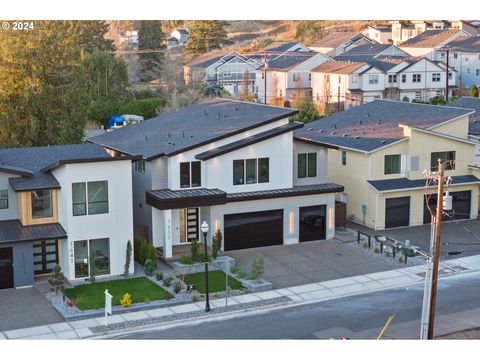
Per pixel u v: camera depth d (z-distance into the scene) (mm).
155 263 39406
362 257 42500
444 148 50188
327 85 101500
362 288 37562
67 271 37781
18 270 36562
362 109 59531
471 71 112625
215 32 140625
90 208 37750
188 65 111562
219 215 42906
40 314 33406
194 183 43281
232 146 43312
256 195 43344
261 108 48844
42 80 61156
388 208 48531
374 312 34219
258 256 42594
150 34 128375
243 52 142750
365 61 105312
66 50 63094
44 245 38281
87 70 89938
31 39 60656
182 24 175500
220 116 49438
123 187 38406
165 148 43688
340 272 39938
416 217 49438
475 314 34219
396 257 42438
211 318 33406
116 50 125750
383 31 147500
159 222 42312
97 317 33188
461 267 41156
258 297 36000
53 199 38312
